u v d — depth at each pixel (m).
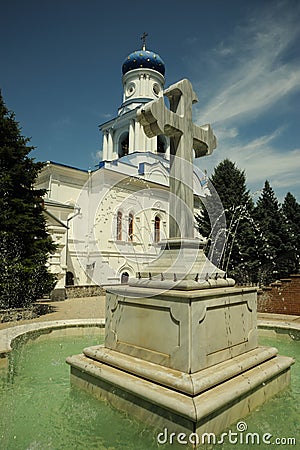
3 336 5.14
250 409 3.00
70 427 2.82
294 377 4.01
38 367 4.50
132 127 27.11
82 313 11.41
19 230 11.42
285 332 6.22
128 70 29.47
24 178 12.19
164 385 2.85
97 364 3.50
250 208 21.94
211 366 3.09
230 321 3.44
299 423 2.88
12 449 2.47
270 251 20.23
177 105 4.32
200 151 4.78
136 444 2.58
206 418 2.52
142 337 3.37
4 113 12.30
